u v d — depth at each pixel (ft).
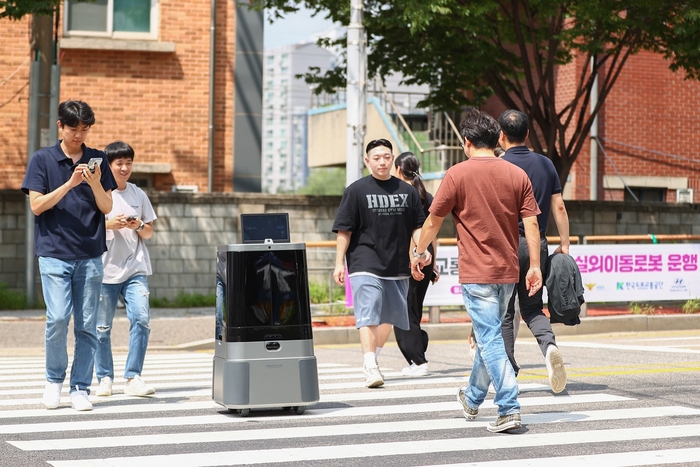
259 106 122.72
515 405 34.58
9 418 38.52
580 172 138.82
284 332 38.55
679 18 92.32
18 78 114.42
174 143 119.03
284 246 38.96
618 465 29.25
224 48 121.60
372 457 30.66
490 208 34.53
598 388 45.98
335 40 111.24
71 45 114.11
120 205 44.11
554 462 29.71
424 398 43.75
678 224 119.44
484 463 29.63
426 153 128.36
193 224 104.94
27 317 85.92
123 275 44.32
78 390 41.06
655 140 141.69
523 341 75.05
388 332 49.60
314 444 32.91
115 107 117.19
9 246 99.96
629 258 84.02
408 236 46.80
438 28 102.32
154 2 118.42
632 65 140.26
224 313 38.63
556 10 93.86
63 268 39.65
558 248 43.47
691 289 86.33
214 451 31.71
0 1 88.12
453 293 79.77
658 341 72.74
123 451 31.73
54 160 39.70
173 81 118.73
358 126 77.97
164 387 48.93
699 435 34.19
